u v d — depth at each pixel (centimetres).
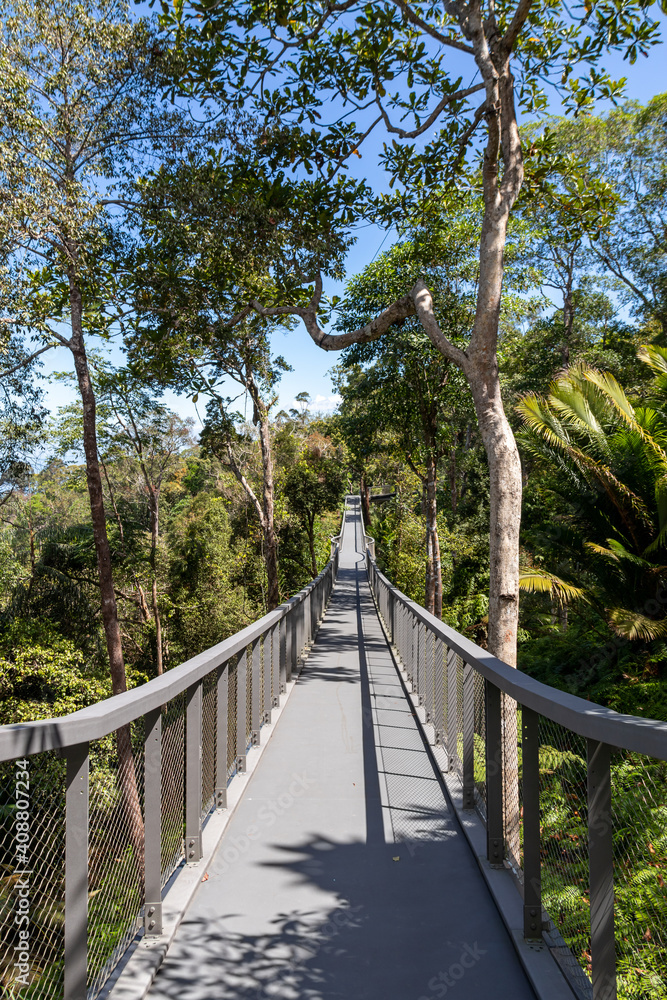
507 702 400
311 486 3378
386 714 708
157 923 282
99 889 249
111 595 1387
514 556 613
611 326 2562
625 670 955
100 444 2297
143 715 272
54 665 1791
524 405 1157
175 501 4216
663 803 219
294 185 811
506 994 249
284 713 714
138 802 281
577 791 242
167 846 326
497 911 311
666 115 1984
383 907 316
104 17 1102
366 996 249
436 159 843
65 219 957
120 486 2681
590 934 207
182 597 3203
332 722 673
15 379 1418
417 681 748
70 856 209
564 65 780
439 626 536
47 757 212
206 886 338
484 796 412
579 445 1119
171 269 981
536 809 271
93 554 2370
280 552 3750
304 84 723
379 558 3644
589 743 200
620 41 726
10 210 909
